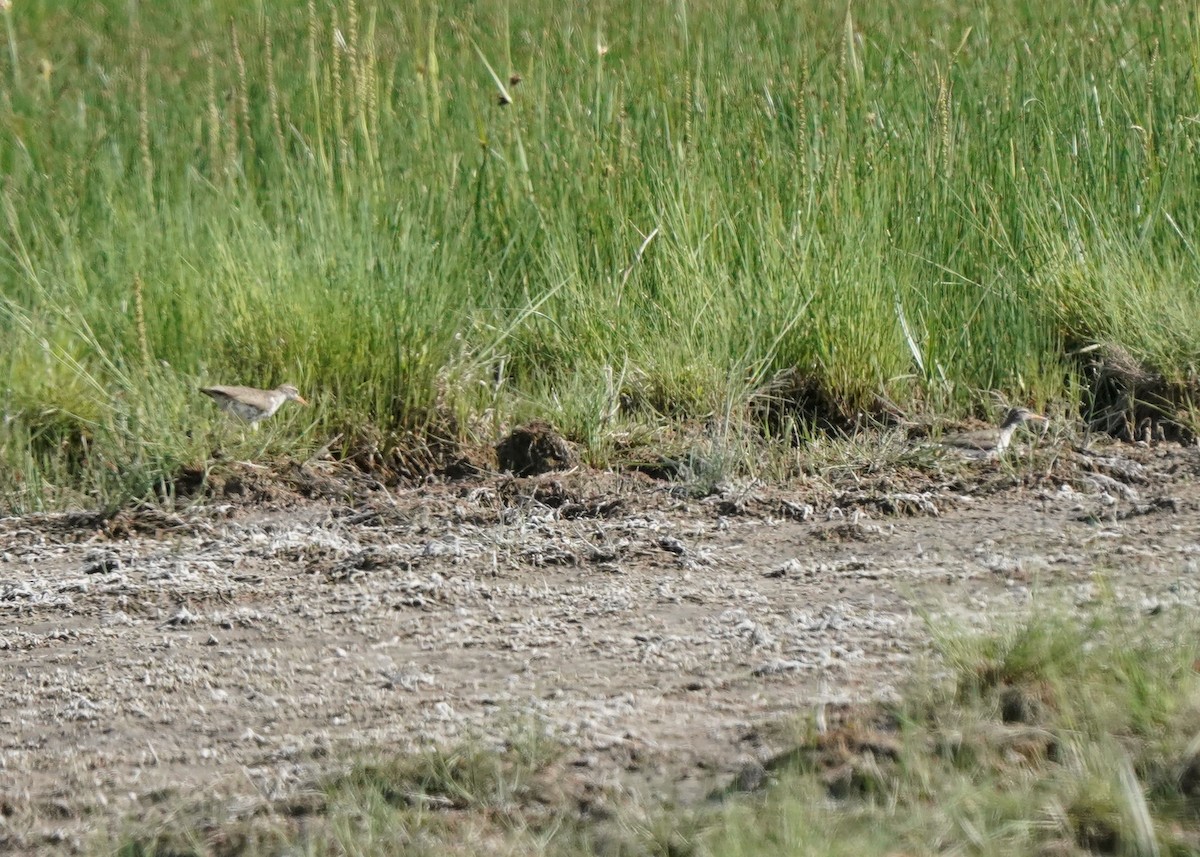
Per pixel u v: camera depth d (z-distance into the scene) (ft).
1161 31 111.14
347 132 106.83
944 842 39.22
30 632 60.49
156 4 163.73
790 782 42.29
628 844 40.57
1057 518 70.44
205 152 110.11
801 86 99.55
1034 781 41.65
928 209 98.48
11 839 43.83
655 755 46.29
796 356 91.04
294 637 58.90
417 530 71.61
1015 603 57.21
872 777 42.75
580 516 74.13
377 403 84.99
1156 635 49.98
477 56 123.44
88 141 111.65
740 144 103.45
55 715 52.60
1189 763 41.50
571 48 120.57
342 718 51.16
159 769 48.08
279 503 77.30
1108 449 81.41
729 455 78.38
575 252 97.25
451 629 59.06
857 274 91.20
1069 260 95.76
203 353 89.76
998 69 109.50
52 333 89.25
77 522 74.90
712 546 68.74
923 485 76.59
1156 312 90.38
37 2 163.84
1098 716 44.19
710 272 95.96
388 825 42.37
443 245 95.91
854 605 59.52
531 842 41.29
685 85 106.63
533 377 93.20
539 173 103.60
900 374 90.33
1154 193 100.32
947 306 95.14
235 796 45.47
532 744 46.60
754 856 38.52
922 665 50.65
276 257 92.89
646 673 53.57
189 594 63.77
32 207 102.06
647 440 83.61
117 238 98.37
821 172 98.89
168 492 78.18
